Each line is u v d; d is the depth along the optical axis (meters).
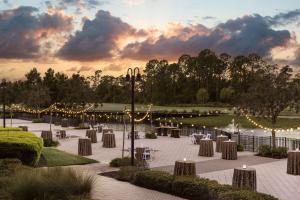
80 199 10.16
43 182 10.05
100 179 14.59
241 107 25.88
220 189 10.99
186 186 11.90
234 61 113.19
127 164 17.39
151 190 12.83
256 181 13.99
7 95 55.72
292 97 23.67
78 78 55.12
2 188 10.66
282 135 43.38
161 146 26.52
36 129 39.75
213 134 32.72
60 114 60.53
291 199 12.38
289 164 16.69
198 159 20.95
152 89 114.12
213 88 114.38
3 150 15.56
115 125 46.28
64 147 25.59
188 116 66.50
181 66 117.50
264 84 24.25
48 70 69.94
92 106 51.50
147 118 58.00
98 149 24.70
